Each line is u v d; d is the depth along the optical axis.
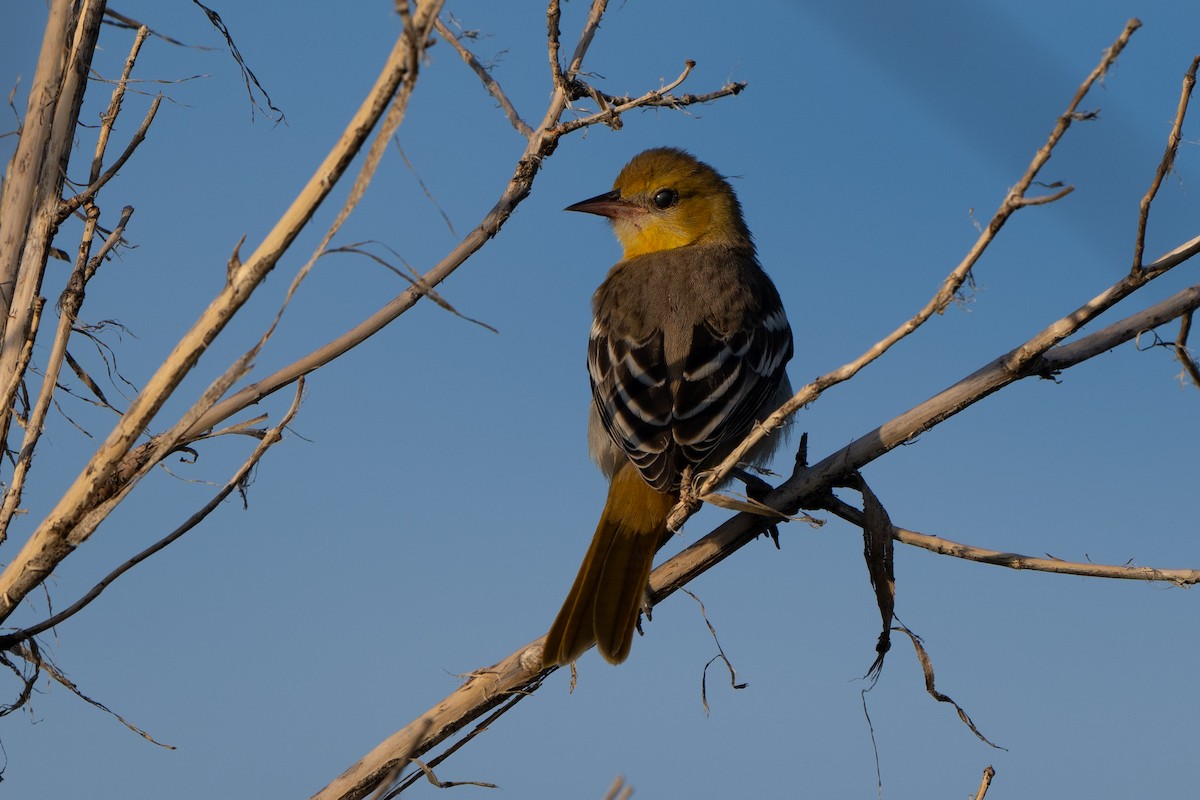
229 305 4.41
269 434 5.58
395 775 4.39
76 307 5.73
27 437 5.48
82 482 4.74
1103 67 4.79
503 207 6.91
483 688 6.62
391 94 4.11
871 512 7.25
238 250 4.42
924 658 7.01
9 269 5.64
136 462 5.18
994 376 7.16
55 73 5.89
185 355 4.49
